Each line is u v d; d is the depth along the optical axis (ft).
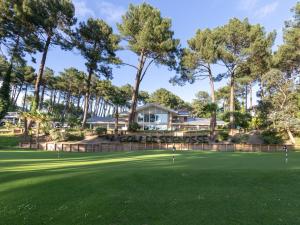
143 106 189.47
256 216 21.24
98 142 119.85
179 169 36.11
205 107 137.39
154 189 27.35
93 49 128.06
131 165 43.24
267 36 134.10
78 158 63.26
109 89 210.79
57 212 21.65
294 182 30.99
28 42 111.14
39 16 107.55
